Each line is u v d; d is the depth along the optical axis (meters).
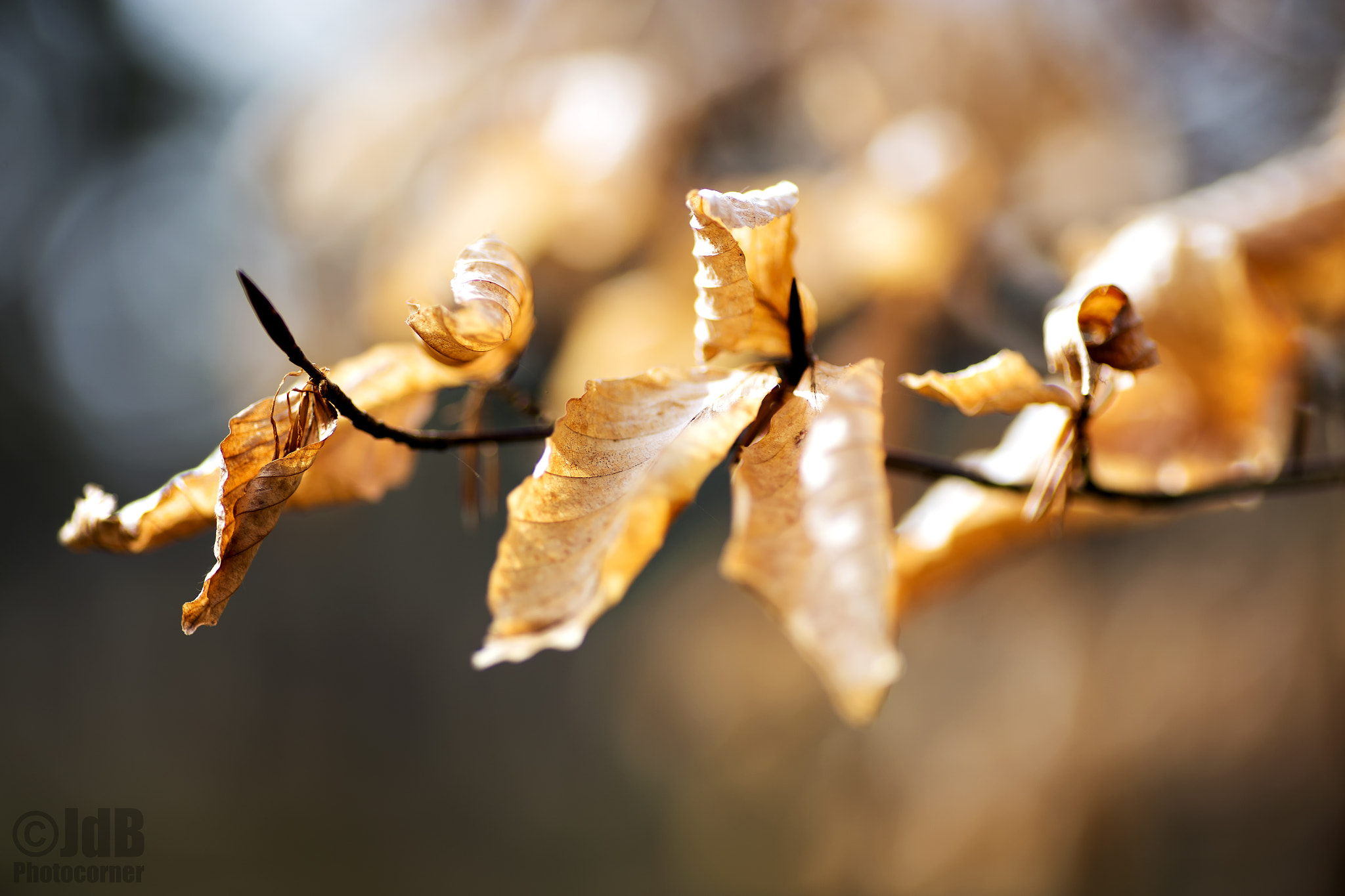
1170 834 1.16
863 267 0.76
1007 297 0.78
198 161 2.46
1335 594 1.10
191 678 3.52
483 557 3.49
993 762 1.29
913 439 0.75
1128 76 0.91
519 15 0.87
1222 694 1.17
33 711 3.41
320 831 3.28
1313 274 0.54
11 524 3.60
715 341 0.38
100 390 3.40
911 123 0.81
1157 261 0.50
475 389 0.43
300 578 3.48
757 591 0.37
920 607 0.50
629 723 3.06
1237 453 0.50
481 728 3.53
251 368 1.01
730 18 0.85
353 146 0.90
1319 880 1.06
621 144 0.77
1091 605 1.29
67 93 2.61
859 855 1.37
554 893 3.01
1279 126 0.96
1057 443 0.40
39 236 2.93
